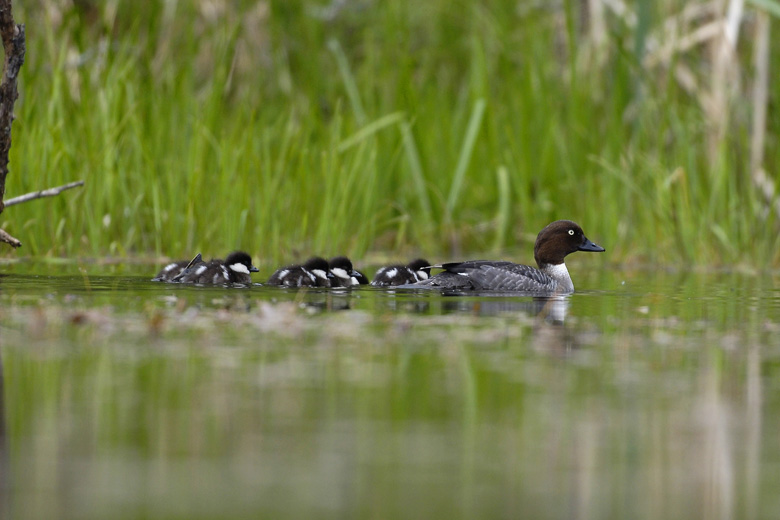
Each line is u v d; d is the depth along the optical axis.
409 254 21.41
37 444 6.41
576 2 24.84
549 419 7.11
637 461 6.30
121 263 17.78
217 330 10.13
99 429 6.72
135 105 18.88
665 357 9.23
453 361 8.88
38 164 18.00
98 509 5.37
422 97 23.78
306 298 12.88
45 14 19.69
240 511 5.37
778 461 6.33
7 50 12.58
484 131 22.47
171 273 14.66
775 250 19.72
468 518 5.36
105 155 18.52
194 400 7.43
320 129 21.14
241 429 6.75
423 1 27.30
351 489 5.73
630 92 22.11
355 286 15.14
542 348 9.53
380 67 24.72
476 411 7.26
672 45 21.88
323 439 6.58
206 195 18.98
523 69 22.84
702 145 21.59
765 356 9.33
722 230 19.97
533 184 21.89
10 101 12.77
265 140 19.47
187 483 5.78
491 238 22.28
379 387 7.89
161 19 23.52
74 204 18.38
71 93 20.05
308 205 19.70
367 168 20.05
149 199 19.31
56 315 10.77
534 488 5.82
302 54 25.95
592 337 10.18
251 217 18.91
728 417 7.25
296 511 5.39
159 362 8.65
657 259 20.30
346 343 9.60
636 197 20.97
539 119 22.17
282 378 8.16
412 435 6.70
